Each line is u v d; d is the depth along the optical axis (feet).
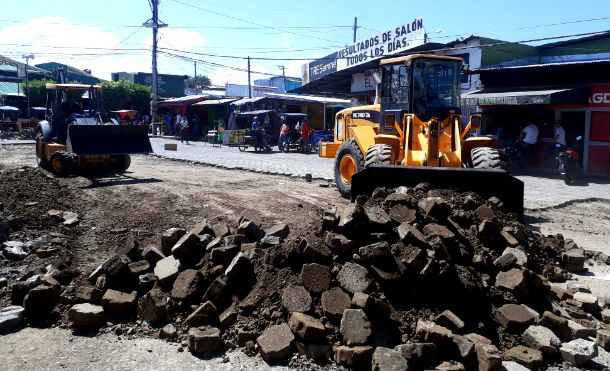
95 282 18.94
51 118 50.60
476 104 60.08
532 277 17.10
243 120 98.94
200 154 74.18
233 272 17.67
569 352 14.57
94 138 45.39
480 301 16.62
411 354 13.67
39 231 27.25
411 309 15.98
